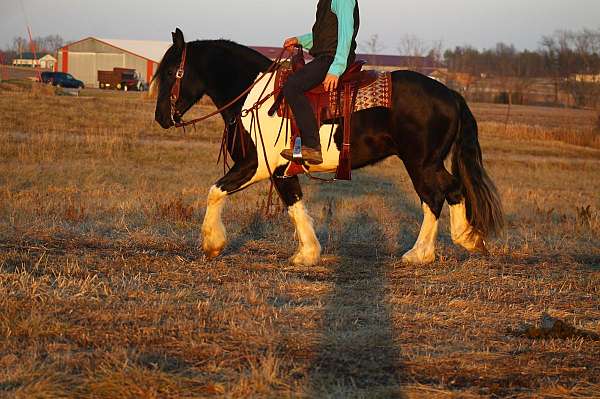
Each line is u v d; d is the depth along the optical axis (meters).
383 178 17.88
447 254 8.78
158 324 5.65
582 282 7.58
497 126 35.16
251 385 4.52
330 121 7.43
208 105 35.97
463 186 8.00
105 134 22.05
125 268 7.42
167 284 6.89
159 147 20.94
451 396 4.56
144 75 76.62
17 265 7.33
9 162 16.47
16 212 10.24
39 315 5.60
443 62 81.19
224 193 7.77
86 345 5.18
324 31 7.25
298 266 7.93
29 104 29.55
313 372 4.86
